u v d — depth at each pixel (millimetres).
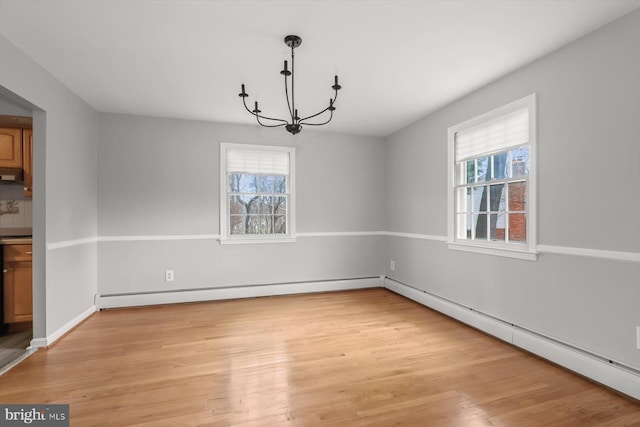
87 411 1911
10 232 3764
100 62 2736
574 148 2414
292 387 2184
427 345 2896
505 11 2076
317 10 2068
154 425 1785
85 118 3648
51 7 2016
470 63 2783
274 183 4766
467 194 3586
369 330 3268
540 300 2678
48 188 2861
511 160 3055
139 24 2211
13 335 3211
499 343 2941
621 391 2098
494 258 3135
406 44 2479
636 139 2053
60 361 2566
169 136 4234
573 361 2387
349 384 2225
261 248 4602
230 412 1904
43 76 2805
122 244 4055
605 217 2215
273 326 3383
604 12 2084
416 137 4395
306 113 4066
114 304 3982
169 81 3133
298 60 2732
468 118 3469
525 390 2148
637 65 2049
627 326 2102
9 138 3449
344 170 5020
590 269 2314
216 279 4406
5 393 2105
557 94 2543
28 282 3314
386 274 5156
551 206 2588
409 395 2088
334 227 4965
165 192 4215
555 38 2389
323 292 4848
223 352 2744
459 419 1842
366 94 3473
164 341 2982
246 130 4547
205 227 4363
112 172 4023
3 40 2328
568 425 1794
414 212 4445
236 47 2520
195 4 2006
